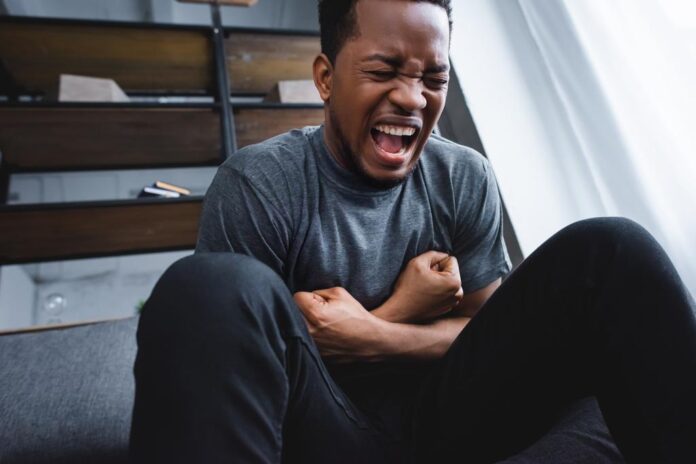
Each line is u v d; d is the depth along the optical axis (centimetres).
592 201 117
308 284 60
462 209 65
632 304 43
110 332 108
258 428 37
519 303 52
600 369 46
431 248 65
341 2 49
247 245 55
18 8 212
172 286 39
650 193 100
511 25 133
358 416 53
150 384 36
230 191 55
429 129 53
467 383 54
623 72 102
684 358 40
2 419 78
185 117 156
